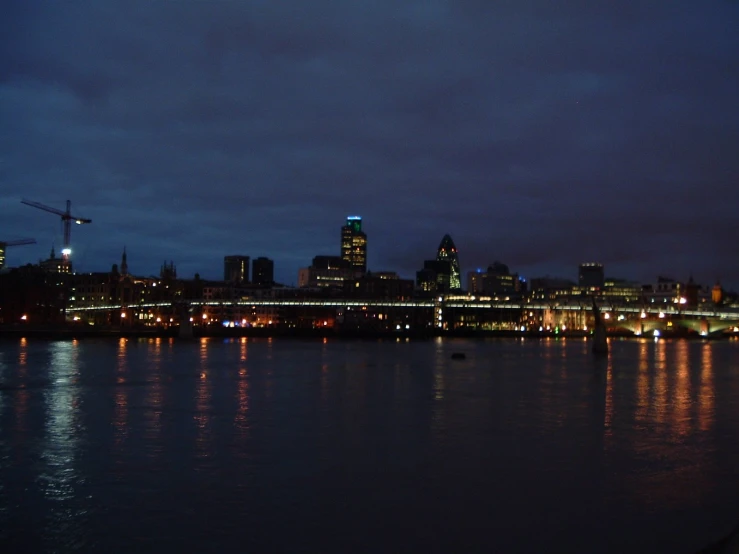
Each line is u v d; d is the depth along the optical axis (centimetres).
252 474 4125
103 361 14175
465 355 18275
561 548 3036
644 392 8831
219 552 2961
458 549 3014
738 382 10444
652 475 4175
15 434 5334
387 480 4012
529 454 4712
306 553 2956
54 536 3117
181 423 5900
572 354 19600
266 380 10175
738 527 2672
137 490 3784
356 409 6869
